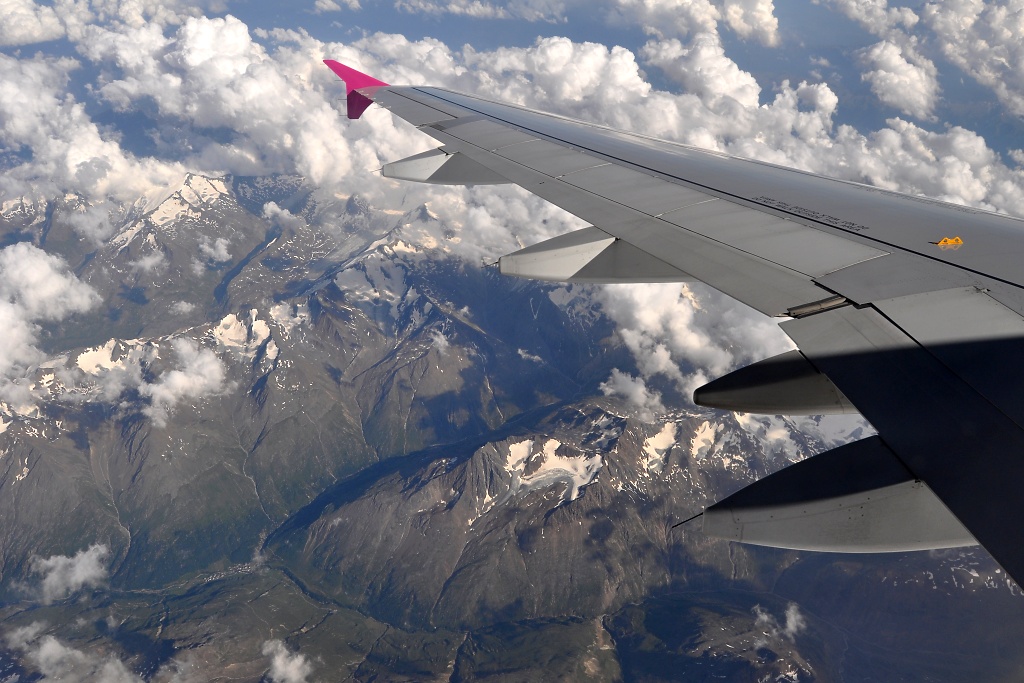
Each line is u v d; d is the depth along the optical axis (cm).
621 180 1611
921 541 533
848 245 1094
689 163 1756
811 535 568
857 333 767
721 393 784
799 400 748
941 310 793
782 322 842
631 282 1164
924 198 1526
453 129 2173
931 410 615
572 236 1327
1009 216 1377
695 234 1218
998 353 681
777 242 1136
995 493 508
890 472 573
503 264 1262
